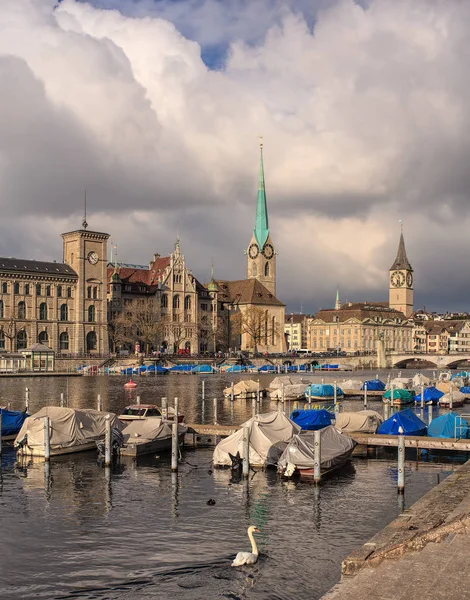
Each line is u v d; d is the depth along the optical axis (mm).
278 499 45469
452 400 103812
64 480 50875
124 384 143500
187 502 44812
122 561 34062
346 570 26594
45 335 192625
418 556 24734
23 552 35375
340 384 130250
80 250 199250
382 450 63500
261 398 118500
